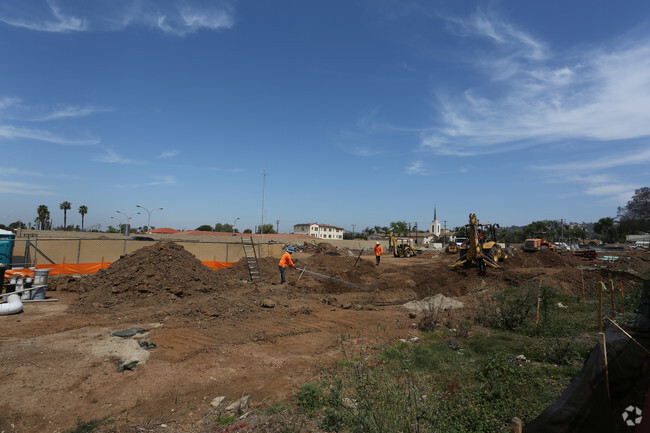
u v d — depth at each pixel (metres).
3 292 11.42
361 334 8.74
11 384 5.18
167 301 11.07
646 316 6.14
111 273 12.27
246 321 9.43
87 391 5.21
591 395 3.48
